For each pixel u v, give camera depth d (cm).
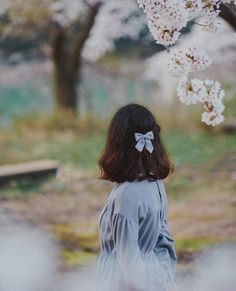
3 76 2211
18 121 1527
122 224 309
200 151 1229
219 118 391
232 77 1589
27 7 1548
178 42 1579
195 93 390
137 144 315
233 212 849
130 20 1728
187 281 612
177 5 378
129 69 2195
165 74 1711
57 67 1652
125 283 314
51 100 2223
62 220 855
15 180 1039
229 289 591
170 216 853
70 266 666
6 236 773
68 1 1561
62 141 1388
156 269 314
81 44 1627
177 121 1491
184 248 711
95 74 2228
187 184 1016
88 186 1023
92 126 1505
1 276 637
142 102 1792
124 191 314
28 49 2211
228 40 1497
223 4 436
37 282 620
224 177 1038
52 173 1084
